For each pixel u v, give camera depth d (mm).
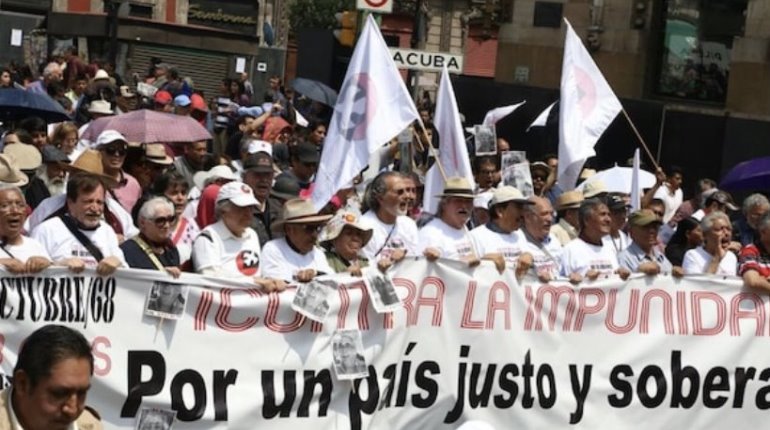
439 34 68625
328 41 21359
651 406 10148
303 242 9250
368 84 11539
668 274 10195
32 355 5223
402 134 14227
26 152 11914
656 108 23500
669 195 18578
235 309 8570
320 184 11398
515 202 10539
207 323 8492
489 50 59500
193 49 34500
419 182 13953
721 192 15969
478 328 9539
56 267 7992
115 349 8203
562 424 9859
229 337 8570
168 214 9086
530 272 9727
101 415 8195
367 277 9047
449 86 12742
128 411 8266
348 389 9023
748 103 27281
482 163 14781
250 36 35719
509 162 15156
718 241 11227
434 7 68312
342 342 8961
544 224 10625
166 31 33625
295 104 21828
